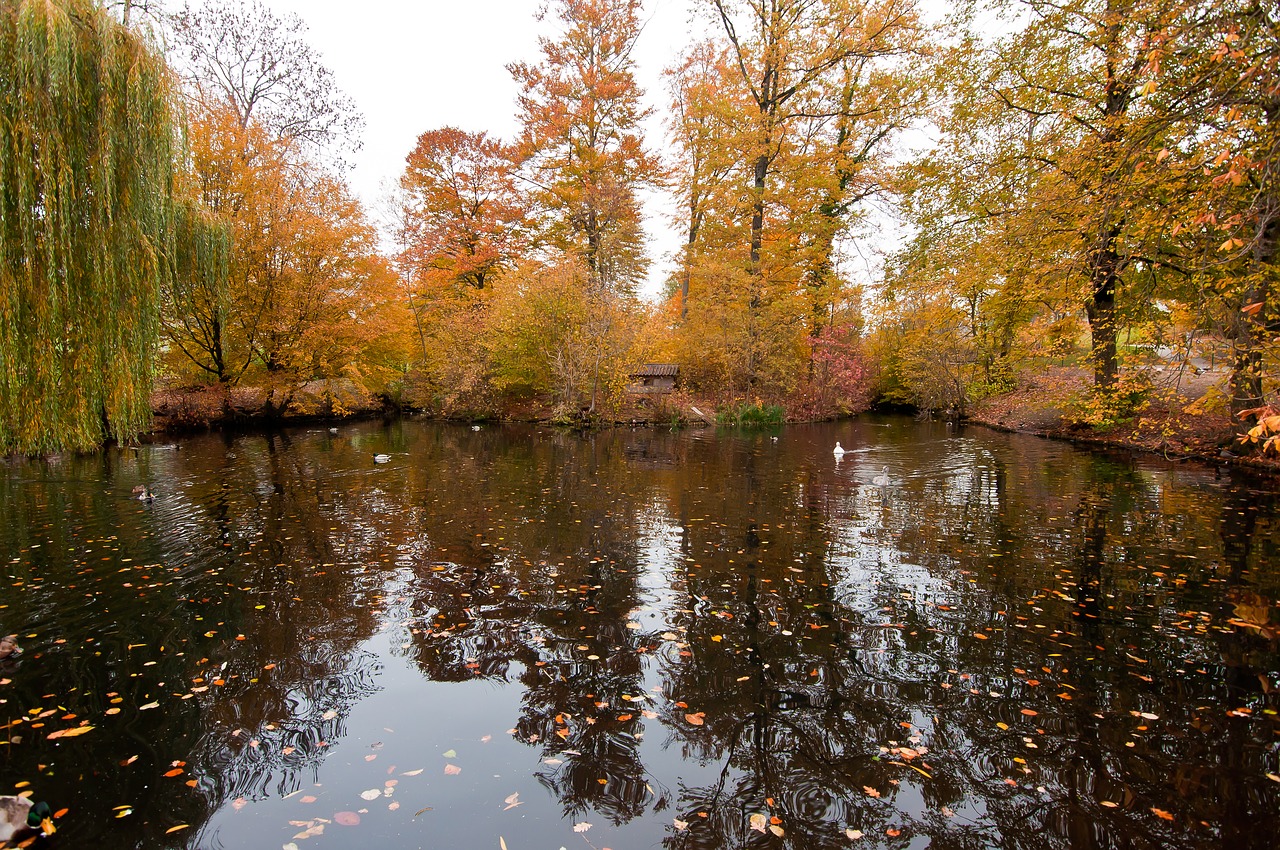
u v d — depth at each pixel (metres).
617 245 29.58
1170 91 9.48
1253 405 11.86
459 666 4.69
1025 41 13.93
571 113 29.44
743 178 26.12
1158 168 8.09
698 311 26.83
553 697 4.26
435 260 30.91
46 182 6.50
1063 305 11.17
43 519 8.84
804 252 26.05
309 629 5.29
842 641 5.09
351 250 21.94
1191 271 11.30
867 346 34.91
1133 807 3.16
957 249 17.23
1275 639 5.04
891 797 3.27
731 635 5.20
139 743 3.71
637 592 6.16
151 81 7.54
